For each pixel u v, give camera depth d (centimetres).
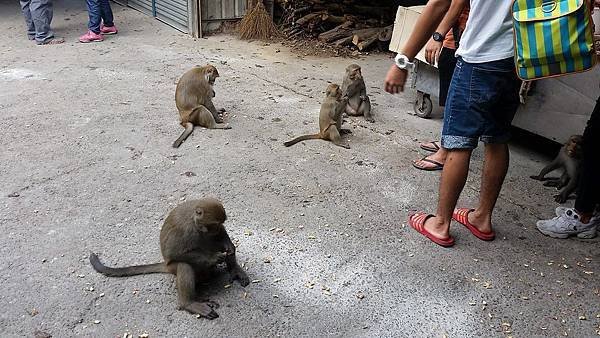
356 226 220
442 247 208
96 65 399
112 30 478
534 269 199
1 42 451
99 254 197
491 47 178
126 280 184
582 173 211
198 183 247
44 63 400
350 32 484
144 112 320
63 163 259
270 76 393
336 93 285
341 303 179
